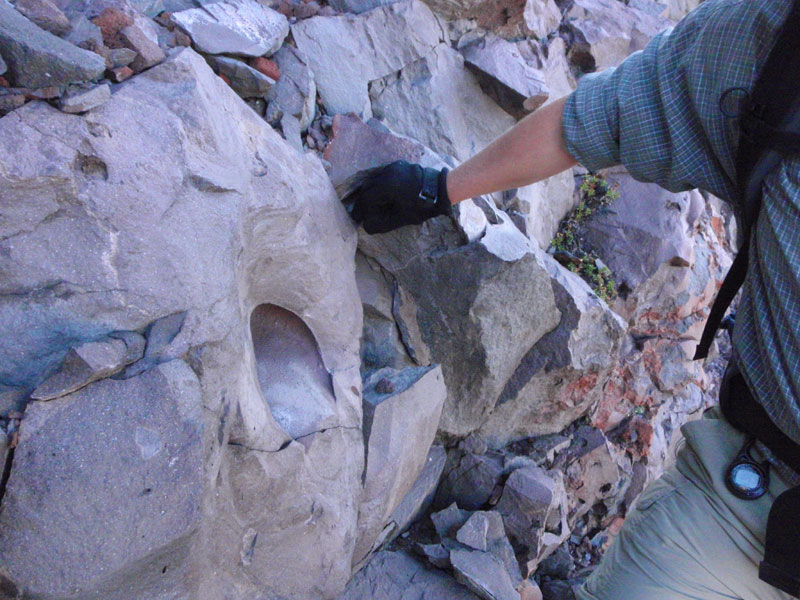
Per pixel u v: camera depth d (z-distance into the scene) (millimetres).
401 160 2135
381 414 2215
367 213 2209
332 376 2141
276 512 1745
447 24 2857
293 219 1896
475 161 1897
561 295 2713
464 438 2900
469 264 2404
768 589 1384
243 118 1872
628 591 1493
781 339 1204
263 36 2150
